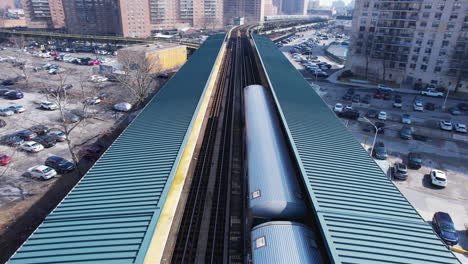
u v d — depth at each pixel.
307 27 193.25
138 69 49.97
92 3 134.38
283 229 14.30
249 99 33.47
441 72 62.06
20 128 39.31
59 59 84.44
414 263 11.15
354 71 74.62
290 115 24.78
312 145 19.80
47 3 146.50
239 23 168.00
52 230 12.01
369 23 68.81
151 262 11.48
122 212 12.71
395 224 13.07
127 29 129.25
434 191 27.83
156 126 22.11
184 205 21.92
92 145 33.84
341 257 11.06
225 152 29.33
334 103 52.75
